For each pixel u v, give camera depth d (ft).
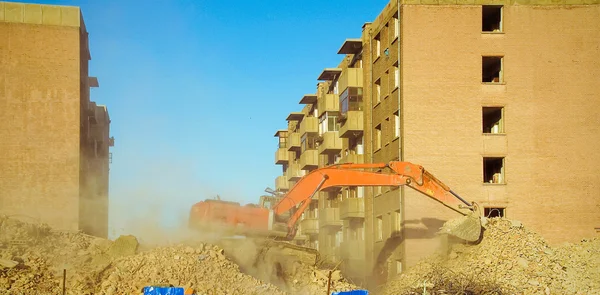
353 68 181.88
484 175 150.61
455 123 145.28
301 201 118.93
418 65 146.51
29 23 153.28
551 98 146.51
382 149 162.09
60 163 150.92
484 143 144.87
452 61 146.61
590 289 109.19
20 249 96.84
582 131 145.79
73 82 153.17
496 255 115.34
